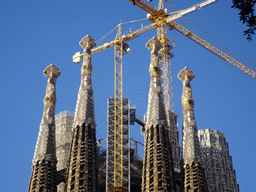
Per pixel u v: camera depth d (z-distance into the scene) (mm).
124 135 146000
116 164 139750
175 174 130750
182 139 138125
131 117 156625
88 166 126750
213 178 153625
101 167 146375
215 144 163500
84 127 135000
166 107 177125
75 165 127375
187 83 146125
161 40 185875
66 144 159000
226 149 164750
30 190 125000
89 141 132250
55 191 126875
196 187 125938
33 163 131000
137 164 149375
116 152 140125
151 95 141125
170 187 123125
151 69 146000
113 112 150000
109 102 152375
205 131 166875
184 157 133000
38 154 131625
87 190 121688
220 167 157375
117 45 182125
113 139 144250
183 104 142750
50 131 136375
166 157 128875
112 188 127438
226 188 152250
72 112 168500
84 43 154750
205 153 161125
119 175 137000
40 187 125062
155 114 136375
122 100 153125
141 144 161250
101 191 143500
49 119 138500
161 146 129750
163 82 182500
